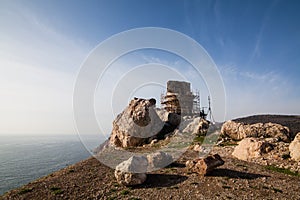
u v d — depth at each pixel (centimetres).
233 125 2833
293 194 1102
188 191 1168
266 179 1326
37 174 2125
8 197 1139
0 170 2394
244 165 1631
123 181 1277
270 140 2142
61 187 1269
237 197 1074
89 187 1273
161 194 1146
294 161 1606
